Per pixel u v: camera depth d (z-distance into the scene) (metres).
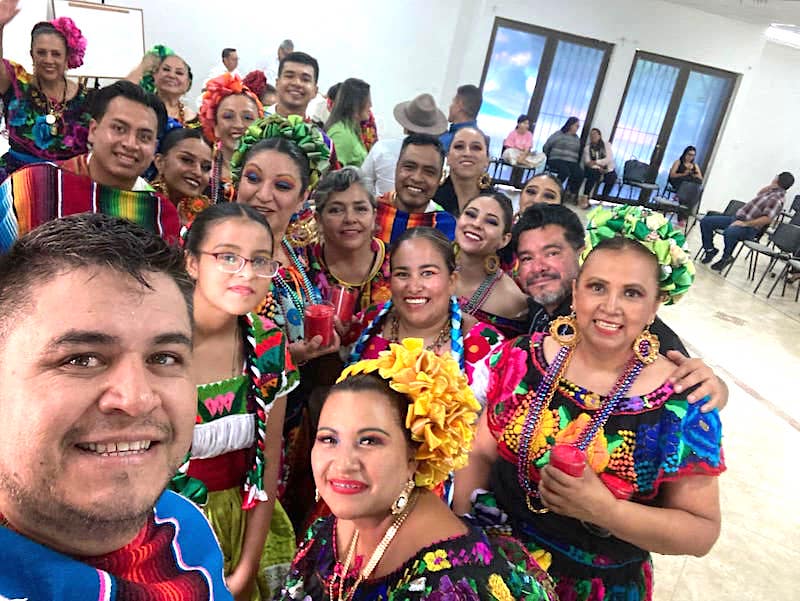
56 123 3.54
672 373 1.32
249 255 1.46
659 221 1.31
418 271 1.85
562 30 10.98
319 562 1.15
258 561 1.61
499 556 0.99
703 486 1.28
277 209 2.03
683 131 12.19
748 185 13.06
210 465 1.53
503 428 1.43
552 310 2.15
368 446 1.01
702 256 10.07
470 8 10.02
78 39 3.58
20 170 1.84
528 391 1.42
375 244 2.46
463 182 3.31
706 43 11.38
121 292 0.59
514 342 1.53
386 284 2.44
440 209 2.93
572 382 1.38
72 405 0.56
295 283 2.13
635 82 11.62
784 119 12.52
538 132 11.74
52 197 1.84
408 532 1.01
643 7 10.98
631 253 1.29
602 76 11.39
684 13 11.10
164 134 2.77
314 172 2.25
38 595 0.57
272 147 2.04
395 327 2.00
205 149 2.65
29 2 6.20
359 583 1.02
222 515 1.55
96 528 0.58
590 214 1.45
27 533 0.59
